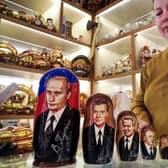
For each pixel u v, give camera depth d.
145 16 1.74
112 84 1.77
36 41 1.68
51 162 0.30
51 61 1.51
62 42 1.71
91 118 0.33
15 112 1.24
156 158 0.37
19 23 1.39
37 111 0.32
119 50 1.89
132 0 1.64
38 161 0.30
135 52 1.48
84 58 1.77
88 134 0.33
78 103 0.34
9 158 0.35
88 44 1.84
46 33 1.53
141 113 0.53
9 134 0.40
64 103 0.32
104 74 1.72
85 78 1.71
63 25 1.67
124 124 0.35
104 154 0.32
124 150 0.34
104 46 1.81
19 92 1.31
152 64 0.67
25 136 0.41
